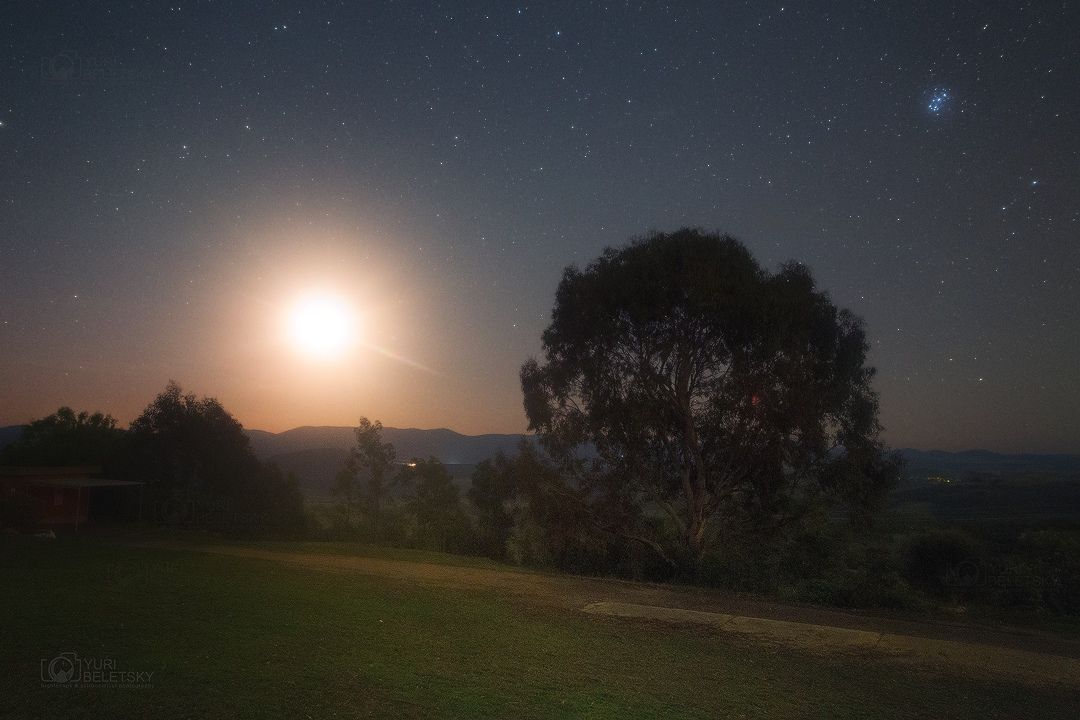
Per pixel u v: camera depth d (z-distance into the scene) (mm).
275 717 6582
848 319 25547
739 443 24125
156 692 6945
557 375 25188
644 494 25297
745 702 8164
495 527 28594
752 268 23922
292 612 10883
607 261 24984
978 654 11188
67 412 34781
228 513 30156
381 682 7805
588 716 7285
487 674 8461
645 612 13297
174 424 31562
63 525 27109
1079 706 8820
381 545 26938
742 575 20641
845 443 25078
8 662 7523
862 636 12078
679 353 24234
